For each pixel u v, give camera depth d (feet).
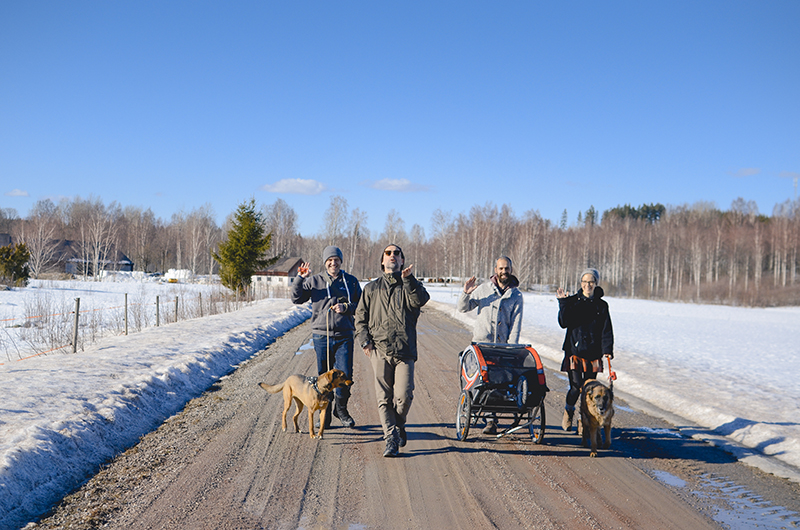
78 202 364.99
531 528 12.34
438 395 27.37
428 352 43.78
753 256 263.08
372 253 347.97
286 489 14.49
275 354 40.22
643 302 193.36
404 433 18.26
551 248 293.02
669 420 23.41
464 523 12.55
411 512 13.14
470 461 17.28
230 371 33.04
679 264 269.64
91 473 15.60
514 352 19.51
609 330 20.06
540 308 118.01
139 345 37.11
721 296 223.10
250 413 23.00
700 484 15.55
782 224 261.03
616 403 26.68
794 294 215.31
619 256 280.51
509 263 20.65
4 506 12.47
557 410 25.09
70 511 12.87
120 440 18.58
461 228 295.07
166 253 330.34
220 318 63.05
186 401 25.25
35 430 16.51
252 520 12.44
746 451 18.71
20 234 232.32
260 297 123.24
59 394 21.63
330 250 20.76
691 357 45.16
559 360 40.40
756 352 52.37
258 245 112.78
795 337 73.92
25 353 38.06
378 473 15.96
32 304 70.64
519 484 15.28
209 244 298.97
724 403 25.59
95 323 55.11
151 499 13.65
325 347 20.57
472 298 21.06
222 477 15.33
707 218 346.33
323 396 18.94
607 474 16.29
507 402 18.31
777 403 26.05
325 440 19.29
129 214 402.31
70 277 195.31
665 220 350.84
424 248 364.99
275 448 18.21
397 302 17.57
